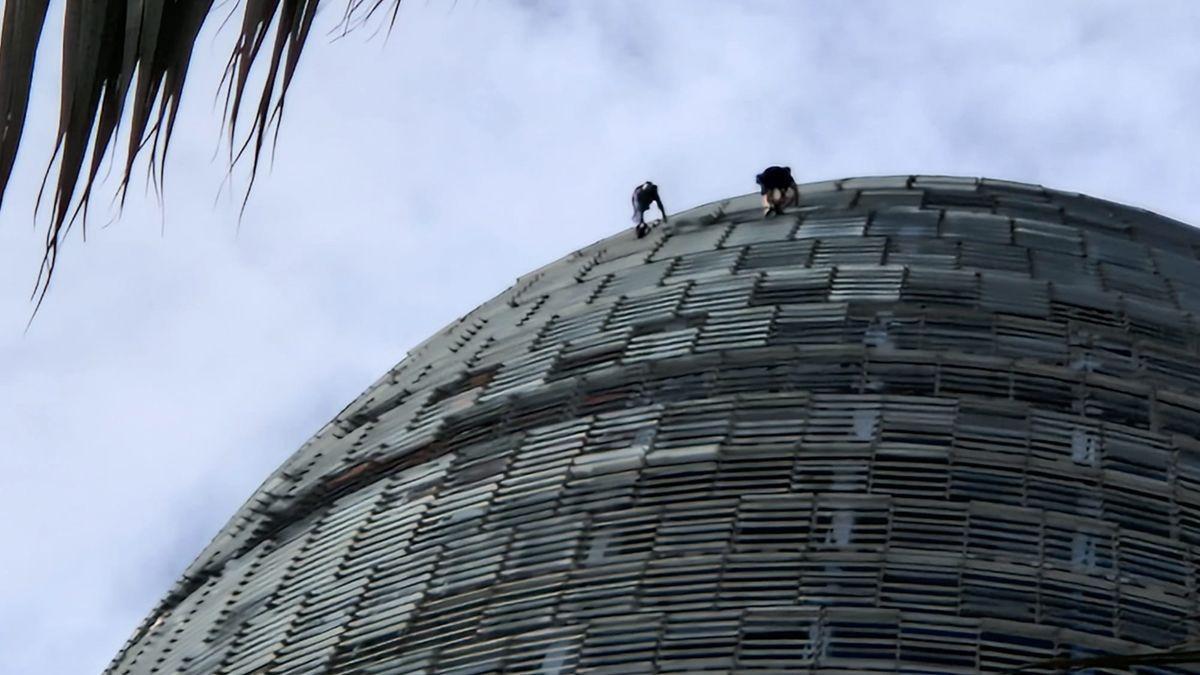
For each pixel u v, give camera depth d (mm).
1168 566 48438
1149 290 66312
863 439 53906
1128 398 56781
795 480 52281
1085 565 48062
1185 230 74875
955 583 47094
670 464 54438
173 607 67500
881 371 57812
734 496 52094
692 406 57562
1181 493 51906
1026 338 60156
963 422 54594
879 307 62188
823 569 48000
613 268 72750
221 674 56562
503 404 63000
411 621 52312
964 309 62094
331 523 61875
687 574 48875
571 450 57312
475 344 71250
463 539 55250
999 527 49500
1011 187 75562
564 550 52000
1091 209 74250
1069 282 65500
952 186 75375
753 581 47938
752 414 56219
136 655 65125
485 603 51125
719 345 61156
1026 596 46500
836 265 66750
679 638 46188
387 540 57844
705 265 69312
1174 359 60250
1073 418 55219
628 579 49375
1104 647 44656
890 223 70438
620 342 63812
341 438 71188
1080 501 50906
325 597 56781
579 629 47844
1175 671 44344
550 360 64688
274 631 56781
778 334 61156
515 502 55875
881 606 46250
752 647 45312
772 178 73188
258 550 65000
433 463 61500
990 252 67875
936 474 51969
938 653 44469
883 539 49062
